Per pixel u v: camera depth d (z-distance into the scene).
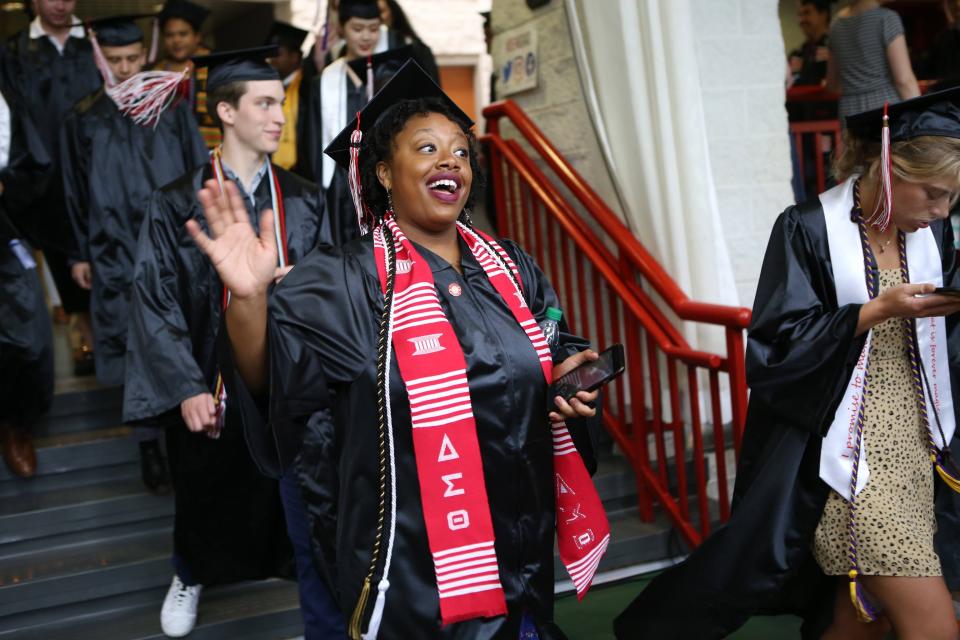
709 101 4.52
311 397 2.09
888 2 8.68
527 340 2.15
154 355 3.04
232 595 3.74
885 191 2.42
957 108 2.39
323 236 3.26
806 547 2.54
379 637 2.05
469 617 2.02
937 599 2.39
